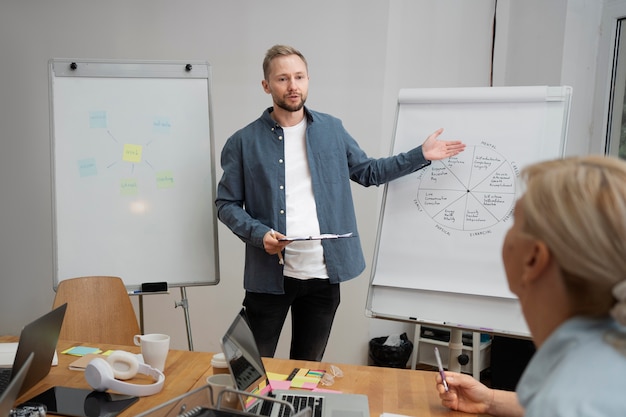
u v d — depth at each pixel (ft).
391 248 7.45
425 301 7.19
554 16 10.18
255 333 7.80
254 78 11.00
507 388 9.46
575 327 2.38
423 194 7.41
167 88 8.84
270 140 7.54
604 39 10.23
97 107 8.70
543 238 2.36
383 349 10.84
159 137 8.80
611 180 2.28
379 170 7.52
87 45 10.96
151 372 5.02
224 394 3.82
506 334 6.77
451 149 7.25
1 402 2.98
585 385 2.13
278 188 7.46
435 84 11.28
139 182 8.75
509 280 2.66
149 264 8.73
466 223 7.14
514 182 6.99
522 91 7.13
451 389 4.60
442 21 11.16
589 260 2.23
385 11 10.64
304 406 4.50
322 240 7.51
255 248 7.59
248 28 10.93
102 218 8.68
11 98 11.07
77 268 8.61
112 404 4.50
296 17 10.84
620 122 10.21
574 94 10.22
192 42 11.00
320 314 7.82
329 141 7.59
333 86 10.91
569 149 10.34
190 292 11.43
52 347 4.92
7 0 10.89
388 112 11.00
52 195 8.60
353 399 4.66
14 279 11.43
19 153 11.18
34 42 10.96
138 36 10.97
